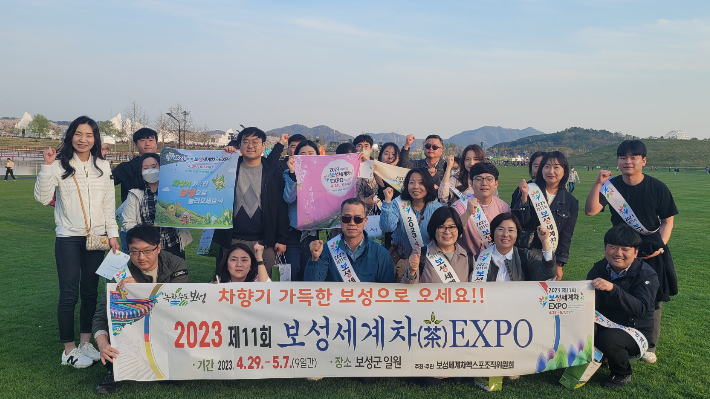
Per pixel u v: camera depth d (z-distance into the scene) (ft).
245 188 18.03
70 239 15.44
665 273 15.44
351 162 18.98
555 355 13.74
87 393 13.16
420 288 13.78
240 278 14.80
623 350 13.47
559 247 17.31
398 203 16.80
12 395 12.91
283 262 19.10
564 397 13.03
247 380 14.12
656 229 16.17
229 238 17.87
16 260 29.94
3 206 57.93
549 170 17.02
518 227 14.21
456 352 13.71
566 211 17.24
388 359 13.74
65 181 15.24
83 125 15.31
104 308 14.10
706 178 152.25
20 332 17.71
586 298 13.80
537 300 13.75
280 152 19.20
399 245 17.12
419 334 13.69
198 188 17.81
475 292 13.76
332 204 18.57
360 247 14.61
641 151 15.79
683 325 18.65
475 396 13.09
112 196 16.33
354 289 13.76
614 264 14.53
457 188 22.24
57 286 23.95
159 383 13.91
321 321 13.70
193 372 13.56
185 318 13.55
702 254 32.68
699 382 13.88
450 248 14.40
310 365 13.73
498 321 13.70
